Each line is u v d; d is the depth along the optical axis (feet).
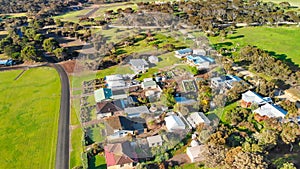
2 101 146.92
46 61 197.26
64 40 233.35
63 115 132.26
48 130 122.62
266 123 115.55
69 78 170.71
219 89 128.98
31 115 133.90
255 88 145.07
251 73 165.37
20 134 120.98
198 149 100.99
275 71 158.61
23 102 145.48
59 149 110.93
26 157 107.96
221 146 95.40
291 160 98.89
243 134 109.19
